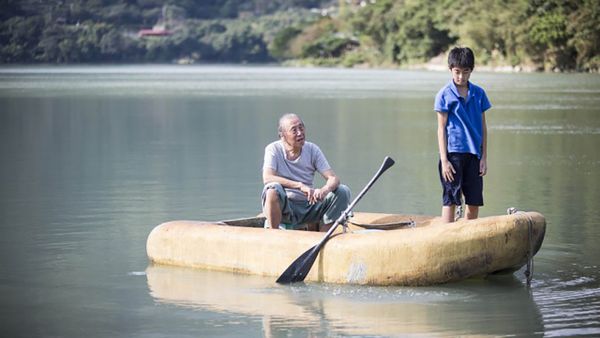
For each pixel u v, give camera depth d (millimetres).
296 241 14797
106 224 19672
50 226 19469
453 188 15320
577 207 21203
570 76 131875
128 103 66062
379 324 12414
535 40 158125
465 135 15195
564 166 29047
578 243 17266
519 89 86688
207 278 14945
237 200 22641
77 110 57969
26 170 28750
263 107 60844
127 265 15922
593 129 42781
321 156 16516
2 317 12898
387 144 36344
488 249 13977
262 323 12523
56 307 13398
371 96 77000
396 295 13820
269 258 14922
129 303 13570
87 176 27297
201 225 15945
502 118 49781
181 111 56781
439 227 14273
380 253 14281
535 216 14383
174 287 14414
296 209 16172
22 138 39469
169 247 15875
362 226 16516
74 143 37312
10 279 14992
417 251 14109
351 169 28453
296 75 165250
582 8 151000
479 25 176625
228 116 52188
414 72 194875
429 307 13172
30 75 160750
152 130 43188
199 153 33312
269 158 16297
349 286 14359
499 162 30250
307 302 13500
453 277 14086
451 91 15203
